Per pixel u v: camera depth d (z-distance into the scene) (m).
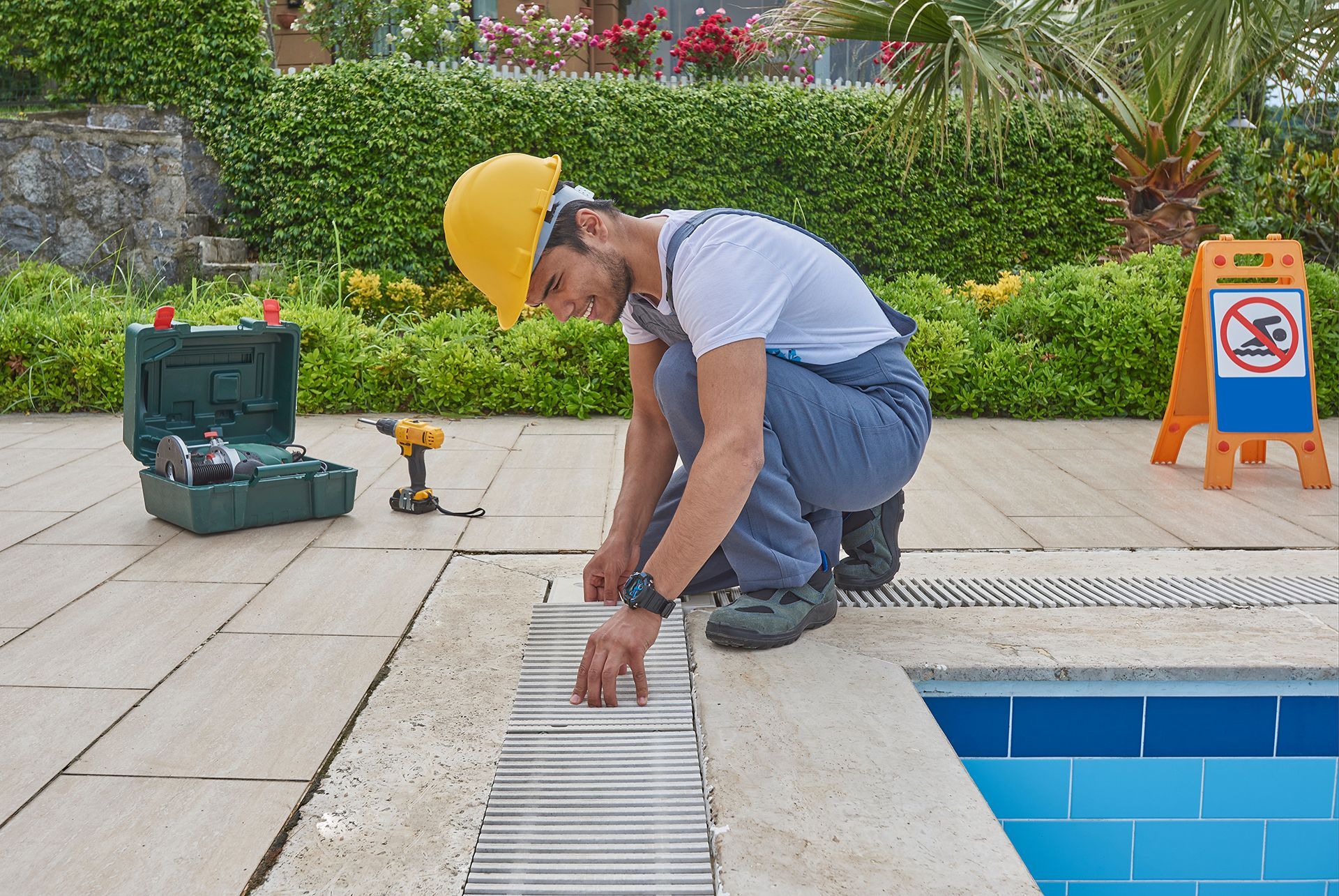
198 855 1.55
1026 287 6.46
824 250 2.21
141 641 2.39
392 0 9.62
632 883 1.50
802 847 1.54
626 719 2.00
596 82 8.72
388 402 5.62
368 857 1.55
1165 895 2.23
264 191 8.49
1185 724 2.20
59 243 8.10
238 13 8.34
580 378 5.54
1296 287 4.13
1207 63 5.92
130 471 4.16
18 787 1.74
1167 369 5.59
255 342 3.58
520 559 3.06
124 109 8.49
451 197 1.97
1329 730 2.20
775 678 2.12
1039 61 6.44
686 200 8.73
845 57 10.88
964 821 1.62
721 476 1.82
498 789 1.75
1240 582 2.80
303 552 3.10
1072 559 3.06
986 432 5.23
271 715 2.02
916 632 2.39
